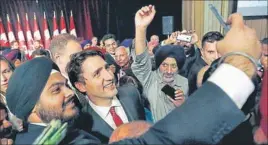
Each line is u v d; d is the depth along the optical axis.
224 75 0.34
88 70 0.78
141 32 0.84
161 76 0.87
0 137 0.66
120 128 0.55
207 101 0.33
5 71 0.77
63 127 0.58
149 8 0.83
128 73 0.86
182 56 0.84
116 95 0.82
